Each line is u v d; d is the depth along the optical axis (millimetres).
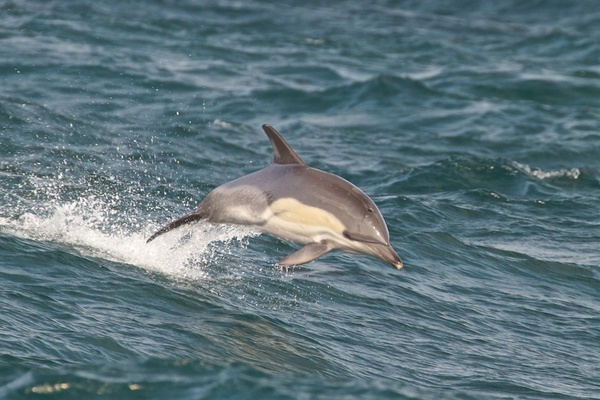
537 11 162500
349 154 68188
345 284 40625
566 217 55656
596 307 42531
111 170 55281
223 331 32812
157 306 34188
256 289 38219
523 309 41281
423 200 55594
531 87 92500
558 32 125312
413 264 44906
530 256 47812
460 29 141625
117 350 29422
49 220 42438
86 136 62188
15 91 71938
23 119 62656
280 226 33562
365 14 148500
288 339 33469
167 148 62719
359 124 77562
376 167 64938
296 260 31625
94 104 71938
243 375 26453
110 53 90375
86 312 32062
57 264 36094
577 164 69688
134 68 85438
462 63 107375
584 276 46156
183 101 77812
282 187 33562
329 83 90625
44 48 88000
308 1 153125
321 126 76250
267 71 93188
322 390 26312
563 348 37531
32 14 105125
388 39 124188
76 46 91500
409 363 33938
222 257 41094
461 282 43688
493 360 35406
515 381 33688
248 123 75312
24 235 38844
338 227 32125
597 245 50875
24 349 27984
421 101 85000
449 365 34406
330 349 33531
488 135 75312
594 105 89812
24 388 25000
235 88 84125
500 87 92000
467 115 81188
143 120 69562
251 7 138500
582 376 35062
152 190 52656
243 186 34750
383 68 100312
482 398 28688
